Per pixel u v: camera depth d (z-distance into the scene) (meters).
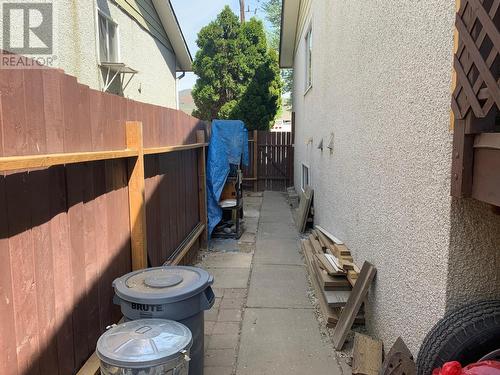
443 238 2.04
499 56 1.49
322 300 3.94
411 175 2.42
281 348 3.19
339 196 4.63
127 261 2.91
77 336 2.12
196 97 15.30
